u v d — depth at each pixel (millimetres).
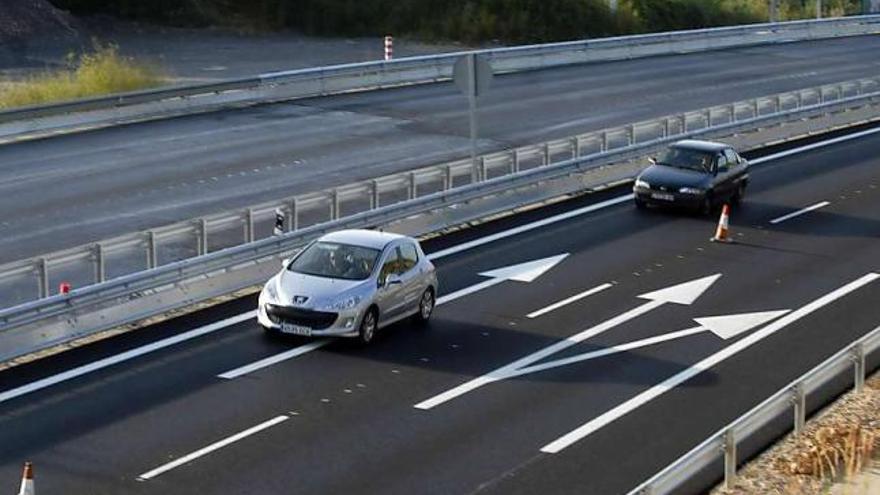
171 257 27500
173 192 33562
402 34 68438
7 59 56250
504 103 48750
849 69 61719
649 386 20219
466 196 31141
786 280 27000
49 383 19438
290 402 18938
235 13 68188
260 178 35531
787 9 89750
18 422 17844
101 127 41562
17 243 28281
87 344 21297
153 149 38656
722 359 21703
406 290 22516
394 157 38906
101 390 19203
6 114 39000
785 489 16109
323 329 21250
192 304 23469
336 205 28594
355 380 20000
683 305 24859
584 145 41625
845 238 31031
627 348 22141
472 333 22672
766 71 59781
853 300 25641
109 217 30797
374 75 51125
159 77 51000
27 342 20438
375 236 23016
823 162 40812
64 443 17109
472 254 28312
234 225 29234
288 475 16266
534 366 21000
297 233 25891
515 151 34188
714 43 67312
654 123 40031
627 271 27250
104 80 47312
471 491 15984
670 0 79000
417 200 29531
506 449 17422
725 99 51531
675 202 32594
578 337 22656
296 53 61094
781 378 20844
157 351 21031
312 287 21531
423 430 18031
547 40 70688
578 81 54562
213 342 21562
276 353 21125
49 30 60875
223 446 17156
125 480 15930
